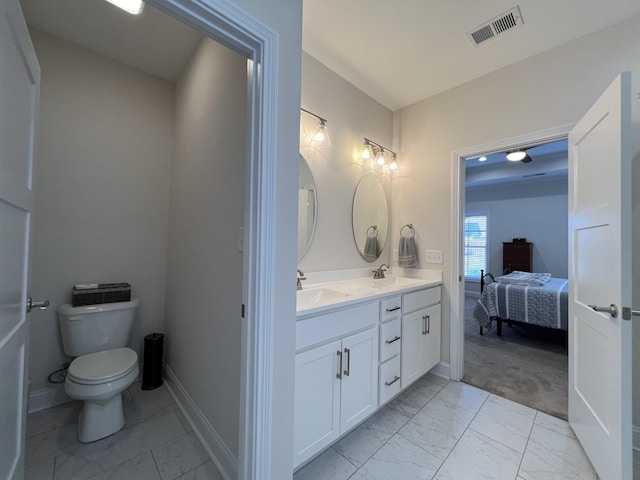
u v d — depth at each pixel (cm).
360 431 169
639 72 169
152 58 211
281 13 111
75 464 139
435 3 165
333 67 223
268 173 106
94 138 205
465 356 290
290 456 114
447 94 251
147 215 228
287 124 112
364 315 165
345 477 135
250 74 111
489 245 632
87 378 150
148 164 229
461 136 241
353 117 245
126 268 219
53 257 190
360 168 252
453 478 135
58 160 192
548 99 200
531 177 538
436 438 163
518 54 206
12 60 87
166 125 238
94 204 206
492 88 226
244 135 129
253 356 105
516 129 213
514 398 207
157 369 213
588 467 142
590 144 150
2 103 80
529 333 371
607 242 130
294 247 115
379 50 204
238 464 114
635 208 162
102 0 161
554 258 556
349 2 165
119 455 145
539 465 144
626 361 116
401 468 141
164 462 141
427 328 226
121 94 217
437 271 250
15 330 96
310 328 134
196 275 175
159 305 234
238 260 129
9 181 88
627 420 114
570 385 173
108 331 190
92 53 204
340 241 235
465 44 197
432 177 258
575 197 170
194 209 183
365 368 166
